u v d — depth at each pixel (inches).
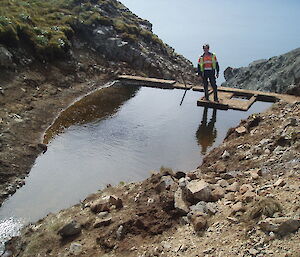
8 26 854.5
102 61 1066.7
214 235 313.7
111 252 337.1
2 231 401.1
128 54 1109.7
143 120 723.4
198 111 780.0
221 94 877.8
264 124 563.5
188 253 303.3
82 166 540.7
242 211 330.6
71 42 1047.6
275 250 271.1
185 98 872.3
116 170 530.3
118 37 1140.5
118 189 454.3
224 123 712.4
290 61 934.4
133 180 504.4
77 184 493.7
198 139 639.1
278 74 917.2
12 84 756.6
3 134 585.9
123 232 353.7
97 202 410.0
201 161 557.0
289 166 407.8
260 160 451.5
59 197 464.4
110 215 392.2
